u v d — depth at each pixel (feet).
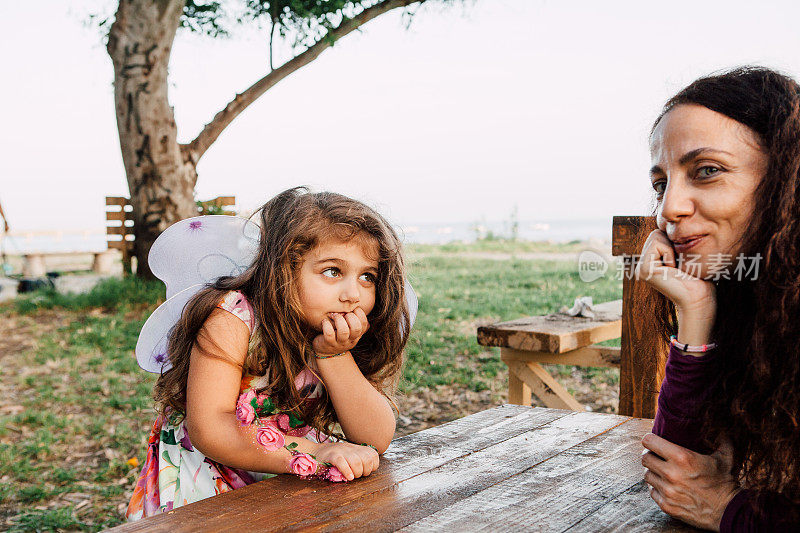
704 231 3.05
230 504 3.79
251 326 4.73
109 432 14.60
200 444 4.49
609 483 4.10
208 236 5.73
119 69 29.60
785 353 2.86
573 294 29.63
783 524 3.08
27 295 30.86
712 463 3.38
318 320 4.60
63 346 22.04
